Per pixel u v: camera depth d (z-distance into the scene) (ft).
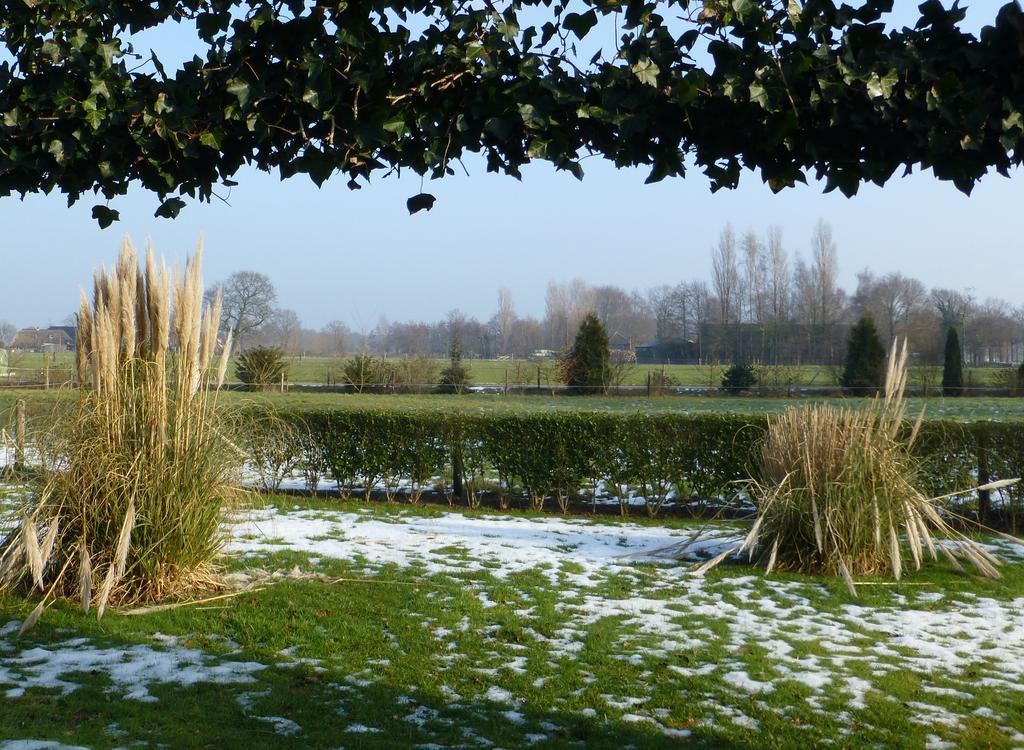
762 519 26.89
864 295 181.68
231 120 8.90
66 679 16.21
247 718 14.67
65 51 8.75
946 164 7.86
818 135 8.15
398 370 111.34
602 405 94.38
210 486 22.17
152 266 21.45
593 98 8.38
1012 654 19.16
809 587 24.85
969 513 36.22
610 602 22.93
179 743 13.48
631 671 17.61
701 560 28.27
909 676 17.57
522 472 39.22
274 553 27.53
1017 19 7.23
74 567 21.21
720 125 8.20
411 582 24.40
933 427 35.37
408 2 8.54
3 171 8.91
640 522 36.50
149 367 21.44
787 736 14.57
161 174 9.21
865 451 26.30
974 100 7.45
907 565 27.17
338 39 8.30
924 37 7.69
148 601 21.29
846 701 16.19
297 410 41.19
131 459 21.13
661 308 216.74
